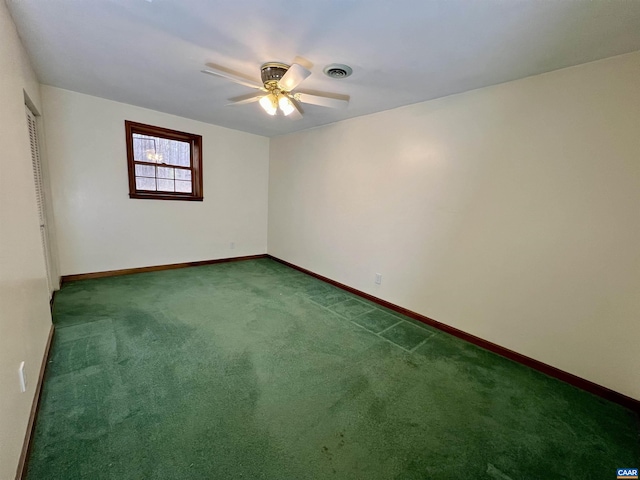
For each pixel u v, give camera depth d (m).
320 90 2.54
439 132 2.65
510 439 1.53
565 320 2.04
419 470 1.33
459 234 2.58
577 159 1.92
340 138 3.67
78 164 3.27
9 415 1.13
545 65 1.90
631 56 1.69
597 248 1.89
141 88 2.84
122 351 2.10
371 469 1.32
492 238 2.37
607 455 1.46
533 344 2.20
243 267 4.58
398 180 3.03
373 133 3.25
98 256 3.57
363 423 1.58
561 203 2.01
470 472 1.33
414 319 2.97
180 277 3.87
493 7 1.36
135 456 1.30
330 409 1.67
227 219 4.71
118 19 1.64
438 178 2.69
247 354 2.17
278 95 2.15
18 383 1.28
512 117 2.19
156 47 1.96
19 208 1.55
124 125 3.49
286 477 1.26
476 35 1.60
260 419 1.56
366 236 3.43
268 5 1.44
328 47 1.82
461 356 2.31
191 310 2.87
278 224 4.94
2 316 1.15
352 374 2.01
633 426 1.65
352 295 3.57
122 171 3.58
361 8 1.42
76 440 1.36
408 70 2.08
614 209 1.81
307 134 4.18
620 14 1.35
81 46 1.98
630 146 1.74
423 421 1.62
